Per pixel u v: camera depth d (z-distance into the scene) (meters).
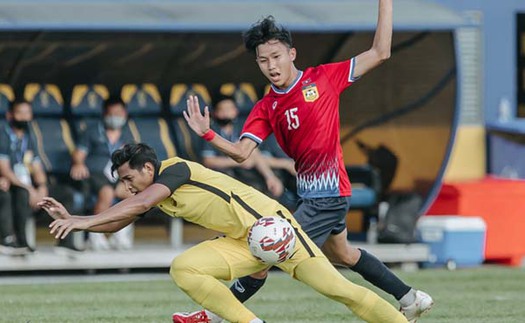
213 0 52.09
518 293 40.75
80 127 49.66
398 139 53.16
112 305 37.00
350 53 53.44
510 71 59.38
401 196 50.94
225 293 25.48
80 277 47.09
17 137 46.78
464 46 58.78
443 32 50.75
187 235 55.03
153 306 36.72
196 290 25.44
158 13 47.69
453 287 42.69
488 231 51.84
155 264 48.06
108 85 52.84
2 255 45.91
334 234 28.28
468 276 46.88
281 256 25.05
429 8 50.91
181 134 52.47
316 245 27.36
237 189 25.92
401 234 50.00
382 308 25.45
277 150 50.50
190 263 25.45
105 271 49.88
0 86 51.22
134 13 47.31
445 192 52.75
